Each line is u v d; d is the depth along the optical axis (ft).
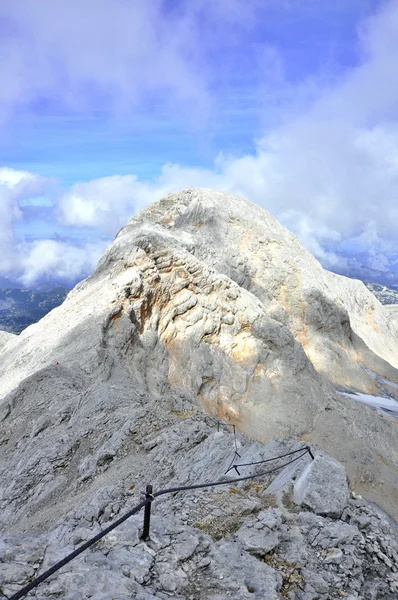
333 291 326.85
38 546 26.58
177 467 57.72
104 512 38.09
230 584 24.44
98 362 122.01
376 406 231.50
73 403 85.66
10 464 72.59
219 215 312.09
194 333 175.32
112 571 24.03
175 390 150.51
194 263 185.88
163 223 310.45
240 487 40.57
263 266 295.28
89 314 153.89
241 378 172.35
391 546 29.99
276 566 27.14
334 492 34.06
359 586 26.25
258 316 190.80
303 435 158.40
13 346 194.90
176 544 27.22
